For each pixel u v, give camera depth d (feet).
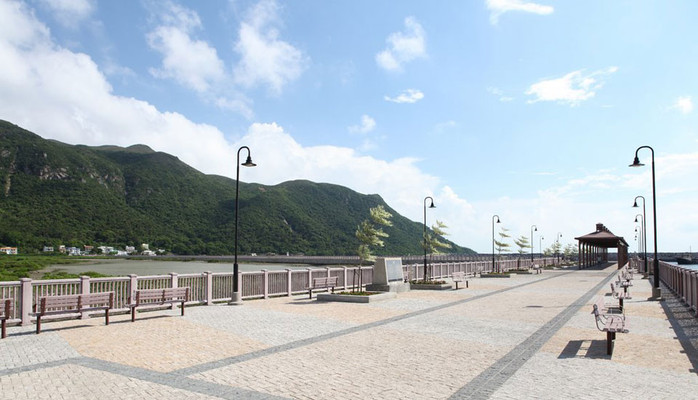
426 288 81.66
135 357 28.68
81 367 26.27
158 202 608.60
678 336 36.37
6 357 28.73
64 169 563.07
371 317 46.03
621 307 50.49
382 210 73.10
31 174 532.73
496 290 79.92
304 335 36.14
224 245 529.04
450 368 26.21
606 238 182.19
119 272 241.76
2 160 524.52
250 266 357.82
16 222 447.83
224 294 59.82
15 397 20.99
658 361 27.96
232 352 30.12
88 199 537.65
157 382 23.27
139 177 648.79
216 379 23.84
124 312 48.29
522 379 24.00
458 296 68.64
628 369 26.07
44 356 28.99
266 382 23.34
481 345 32.58
